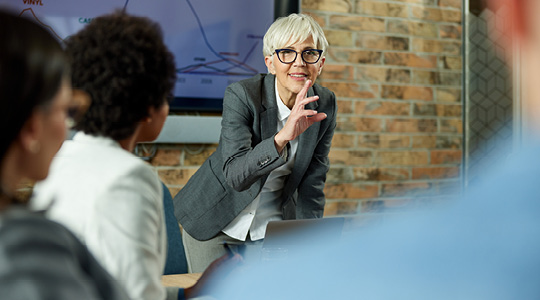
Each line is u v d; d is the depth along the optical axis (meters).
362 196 3.26
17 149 0.46
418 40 3.40
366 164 3.27
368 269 0.35
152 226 0.83
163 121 0.99
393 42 3.32
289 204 2.01
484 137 3.40
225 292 1.02
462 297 0.31
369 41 3.24
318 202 2.02
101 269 0.43
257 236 1.96
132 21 0.93
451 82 3.50
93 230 0.78
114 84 0.88
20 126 0.44
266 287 0.56
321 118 1.66
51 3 2.45
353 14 3.19
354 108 3.22
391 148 3.34
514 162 0.29
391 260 0.34
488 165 0.34
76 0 2.50
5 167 0.46
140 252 0.79
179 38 2.73
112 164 0.84
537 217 0.29
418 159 3.42
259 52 2.91
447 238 0.32
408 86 3.38
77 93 0.62
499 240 0.30
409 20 3.37
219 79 2.83
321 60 1.86
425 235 0.33
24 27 0.45
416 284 0.33
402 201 3.37
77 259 0.40
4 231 0.37
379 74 3.29
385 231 0.35
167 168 2.77
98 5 2.54
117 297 0.43
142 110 0.92
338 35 3.15
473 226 0.31
